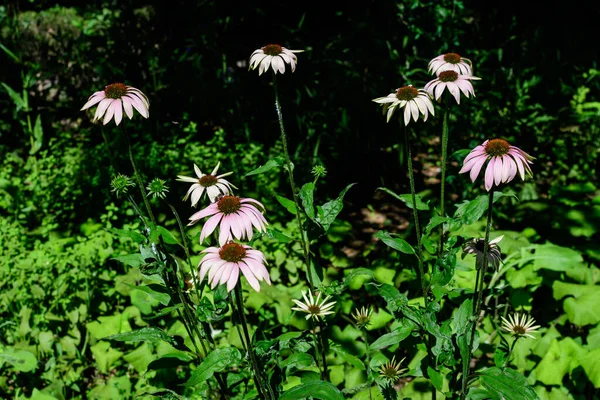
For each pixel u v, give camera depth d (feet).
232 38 9.35
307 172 8.54
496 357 4.38
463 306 4.40
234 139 9.21
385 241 4.37
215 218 3.81
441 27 8.79
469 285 5.87
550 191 7.34
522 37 9.64
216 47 9.31
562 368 5.23
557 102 9.66
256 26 9.22
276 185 7.98
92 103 4.12
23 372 5.73
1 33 10.17
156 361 4.36
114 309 6.40
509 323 4.52
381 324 5.71
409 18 8.72
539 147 8.73
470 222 4.31
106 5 9.88
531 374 5.38
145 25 9.68
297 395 3.81
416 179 9.32
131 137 9.18
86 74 9.85
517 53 9.61
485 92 8.70
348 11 8.91
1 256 6.88
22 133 10.25
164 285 4.40
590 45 10.27
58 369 5.78
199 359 4.42
